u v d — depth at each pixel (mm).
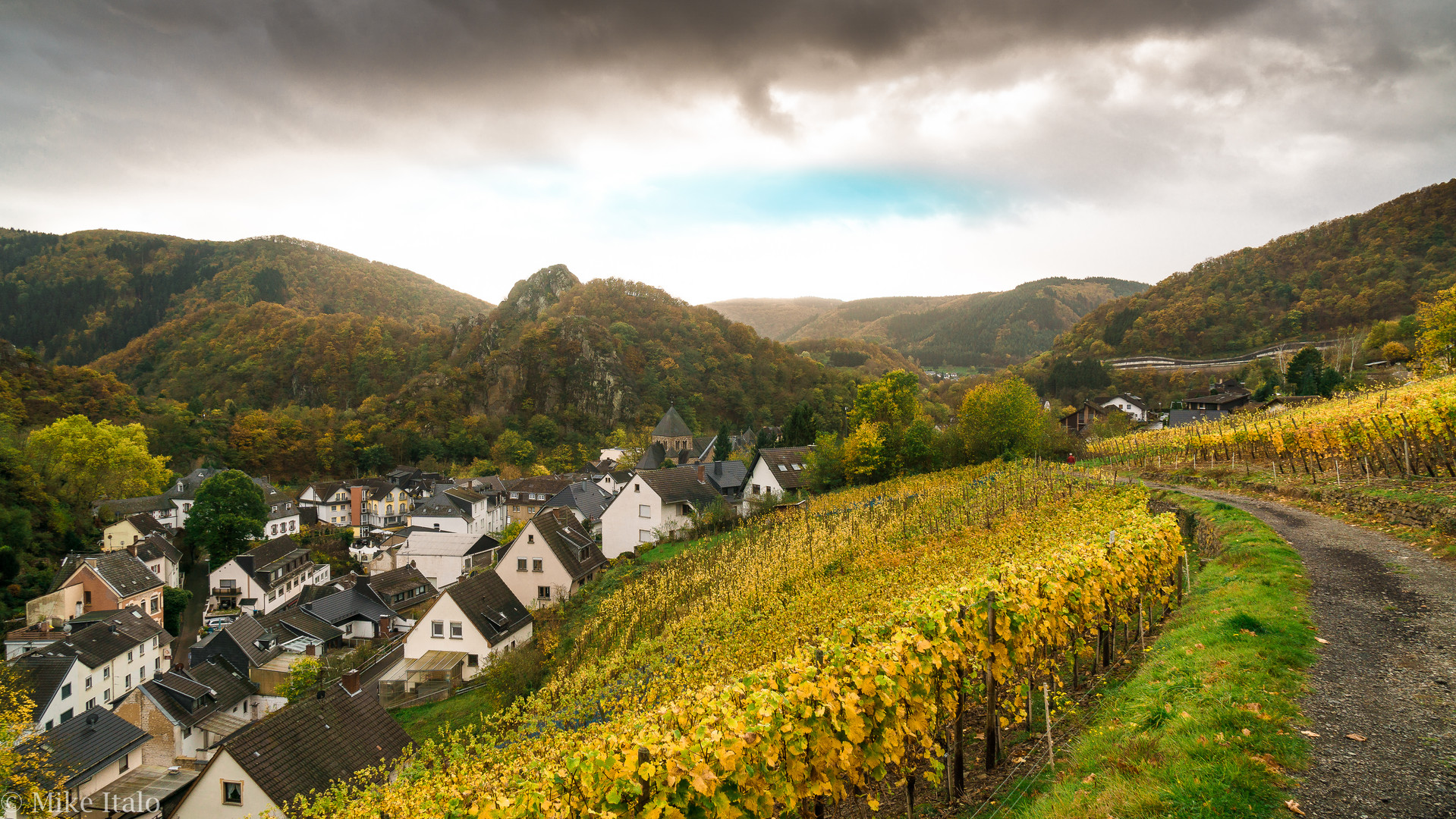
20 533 60969
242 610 64062
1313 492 21531
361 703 23875
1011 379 54781
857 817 9164
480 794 7809
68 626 49344
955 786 8898
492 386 159250
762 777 7008
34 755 23062
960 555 23422
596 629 32062
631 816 6582
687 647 24094
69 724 30812
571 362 165875
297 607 53406
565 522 52344
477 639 36562
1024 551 18359
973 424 54062
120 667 43062
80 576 52688
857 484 55062
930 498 37781
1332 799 5914
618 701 19859
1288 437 25781
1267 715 7359
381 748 22734
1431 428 19516
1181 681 8867
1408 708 7520
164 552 66688
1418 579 12281
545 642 34125
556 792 6770
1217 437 32000
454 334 186250
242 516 75000
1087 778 7238
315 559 78750
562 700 23375
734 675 18547
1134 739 7707
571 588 43688
